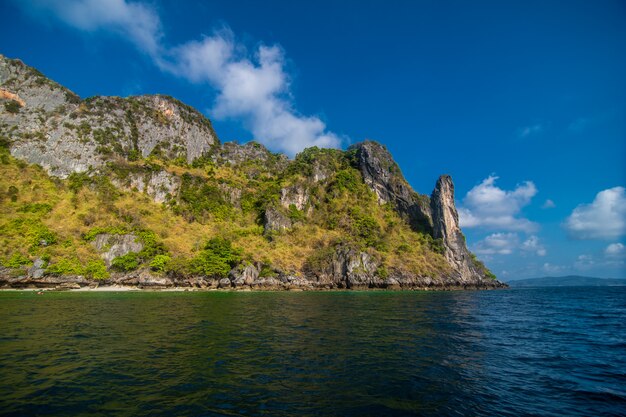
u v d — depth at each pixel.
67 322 24.30
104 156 115.06
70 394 10.38
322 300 51.56
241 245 94.31
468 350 17.53
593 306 47.38
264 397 10.41
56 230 75.50
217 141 170.25
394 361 14.95
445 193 131.00
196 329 22.28
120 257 74.50
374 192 149.50
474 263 133.62
